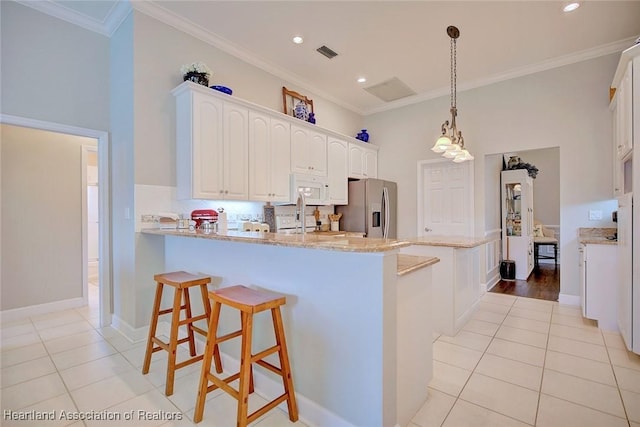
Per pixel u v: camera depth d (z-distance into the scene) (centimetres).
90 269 627
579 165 377
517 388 206
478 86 446
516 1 274
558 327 313
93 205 657
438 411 183
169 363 201
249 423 164
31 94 274
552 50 360
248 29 321
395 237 532
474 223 457
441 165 495
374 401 147
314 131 432
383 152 552
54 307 360
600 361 241
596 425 170
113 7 286
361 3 279
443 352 259
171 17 300
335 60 382
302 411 176
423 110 504
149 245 289
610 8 283
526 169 566
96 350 263
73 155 374
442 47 352
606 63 360
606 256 307
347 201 493
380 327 145
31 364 238
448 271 293
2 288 327
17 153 335
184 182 298
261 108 351
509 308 376
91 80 308
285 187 386
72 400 193
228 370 224
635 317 236
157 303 230
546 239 684
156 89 294
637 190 233
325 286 165
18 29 269
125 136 294
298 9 289
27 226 342
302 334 177
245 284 211
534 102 405
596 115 367
